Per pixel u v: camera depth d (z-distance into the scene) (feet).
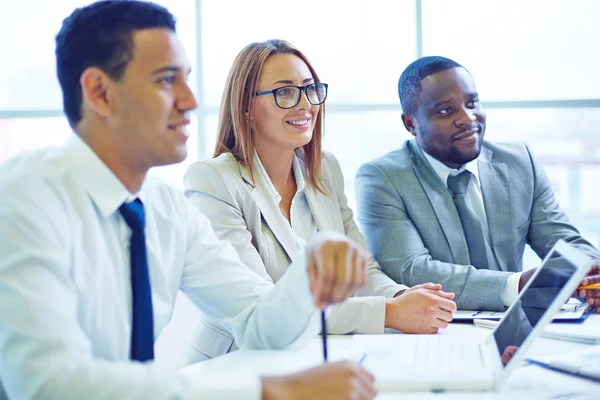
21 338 3.18
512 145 9.10
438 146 8.32
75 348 3.23
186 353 6.58
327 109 11.97
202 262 5.11
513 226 8.46
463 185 8.52
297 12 11.96
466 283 7.26
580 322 5.73
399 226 8.21
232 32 11.84
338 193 8.01
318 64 12.02
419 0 11.87
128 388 3.01
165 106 4.10
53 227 3.61
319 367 3.17
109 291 4.06
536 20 12.00
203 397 2.94
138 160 4.23
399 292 6.70
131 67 4.03
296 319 4.68
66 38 4.08
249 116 7.14
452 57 12.06
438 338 5.19
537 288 4.38
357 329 5.67
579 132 12.05
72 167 4.04
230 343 6.31
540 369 4.29
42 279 3.35
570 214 12.19
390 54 12.00
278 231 6.87
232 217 6.68
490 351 4.59
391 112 12.00
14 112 11.78
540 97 12.05
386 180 8.48
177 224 4.90
